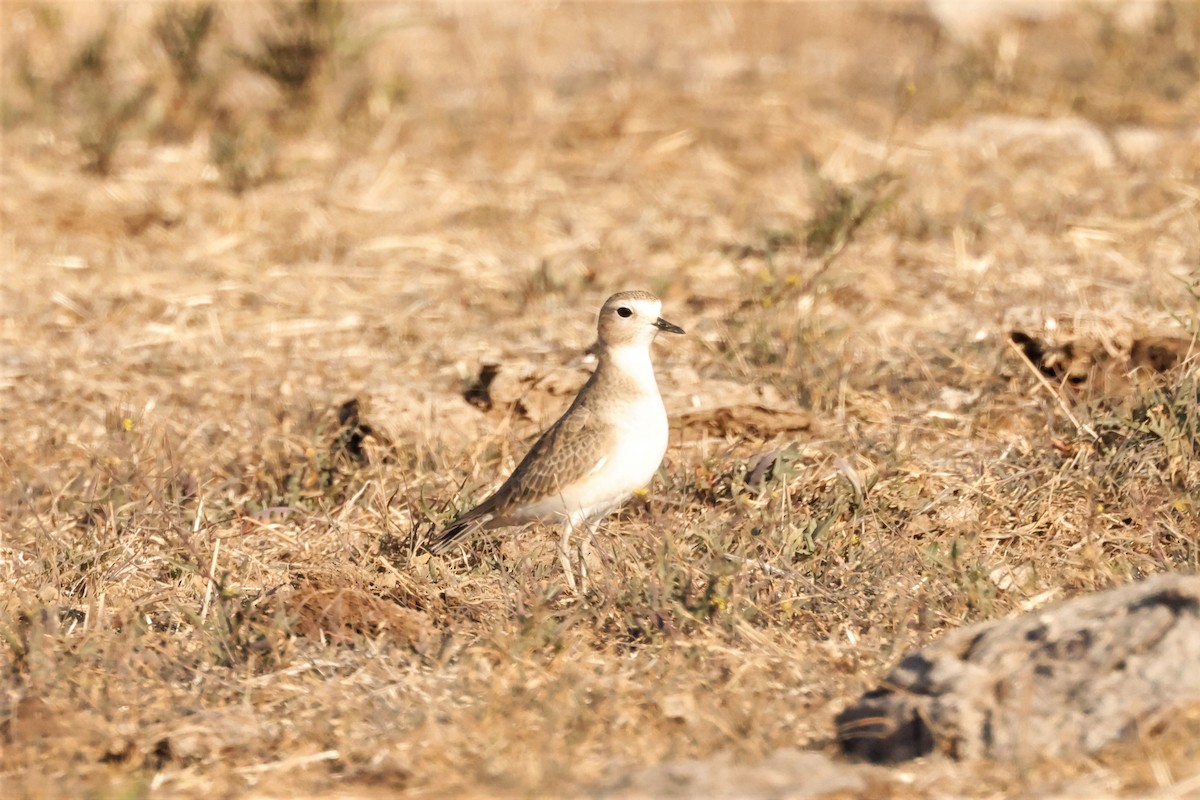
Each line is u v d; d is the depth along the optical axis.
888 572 15.94
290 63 37.69
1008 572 15.72
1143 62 38.88
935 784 11.48
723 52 45.06
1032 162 32.44
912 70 41.19
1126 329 21.33
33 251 28.95
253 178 32.59
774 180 32.19
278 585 16.27
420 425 20.36
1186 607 12.19
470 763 12.31
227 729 13.17
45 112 36.84
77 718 13.30
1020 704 11.94
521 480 16.30
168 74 38.62
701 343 23.42
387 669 14.12
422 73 42.44
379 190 32.38
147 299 26.66
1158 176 30.72
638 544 16.72
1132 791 11.23
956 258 26.52
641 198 31.64
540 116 37.25
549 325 25.03
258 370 23.70
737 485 17.86
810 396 21.23
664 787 11.49
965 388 21.34
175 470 19.33
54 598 16.17
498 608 15.48
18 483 19.55
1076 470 17.95
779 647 14.29
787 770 11.67
